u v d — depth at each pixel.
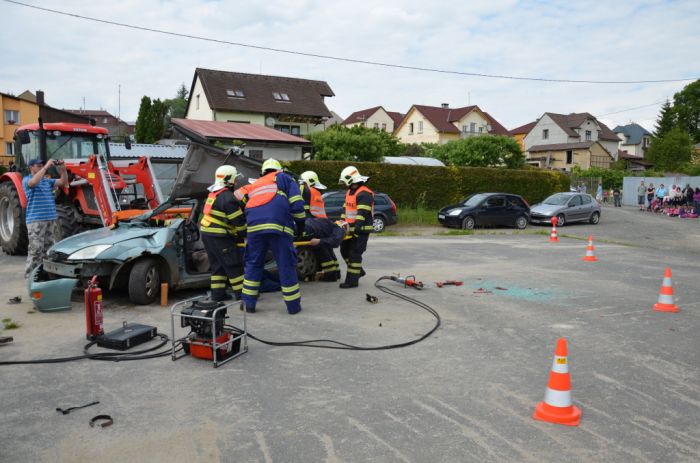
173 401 4.23
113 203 9.67
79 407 4.09
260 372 4.87
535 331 6.31
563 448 3.54
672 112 74.94
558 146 61.66
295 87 44.19
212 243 6.89
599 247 15.79
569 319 6.90
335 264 9.16
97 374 4.79
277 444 3.56
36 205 8.24
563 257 13.15
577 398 4.38
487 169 26.72
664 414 4.10
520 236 19.22
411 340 5.86
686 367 5.16
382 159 29.67
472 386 4.58
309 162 21.81
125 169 10.66
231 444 3.56
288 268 6.83
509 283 9.34
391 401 4.25
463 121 58.81
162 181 16.45
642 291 8.86
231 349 5.23
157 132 48.00
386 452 3.46
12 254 11.76
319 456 3.41
